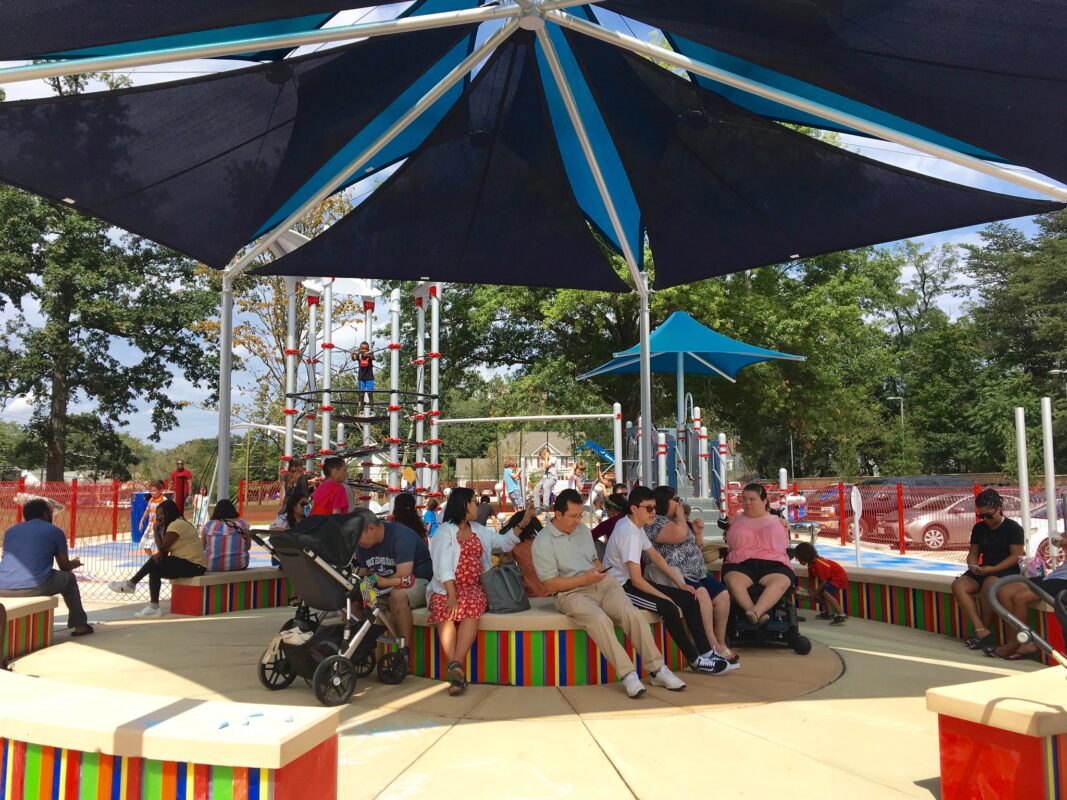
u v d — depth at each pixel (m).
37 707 3.39
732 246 9.91
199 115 6.85
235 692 5.85
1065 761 3.37
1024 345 49.16
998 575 7.34
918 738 4.78
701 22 6.13
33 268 35.91
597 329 31.09
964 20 5.51
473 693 5.90
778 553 7.48
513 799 3.92
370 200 8.72
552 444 52.38
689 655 6.41
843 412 32.84
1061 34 5.38
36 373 35.53
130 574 14.05
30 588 7.67
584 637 6.20
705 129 8.04
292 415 14.59
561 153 9.38
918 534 17.41
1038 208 7.45
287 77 6.80
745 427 32.81
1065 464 42.00
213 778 2.96
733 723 5.10
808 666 6.72
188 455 57.41
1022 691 3.67
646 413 11.55
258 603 10.31
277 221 9.50
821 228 8.99
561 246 10.19
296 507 11.62
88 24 4.86
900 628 8.84
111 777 3.08
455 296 32.91
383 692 5.95
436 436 16.14
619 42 6.48
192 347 38.12
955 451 50.03
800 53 6.29
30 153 6.76
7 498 16.27
